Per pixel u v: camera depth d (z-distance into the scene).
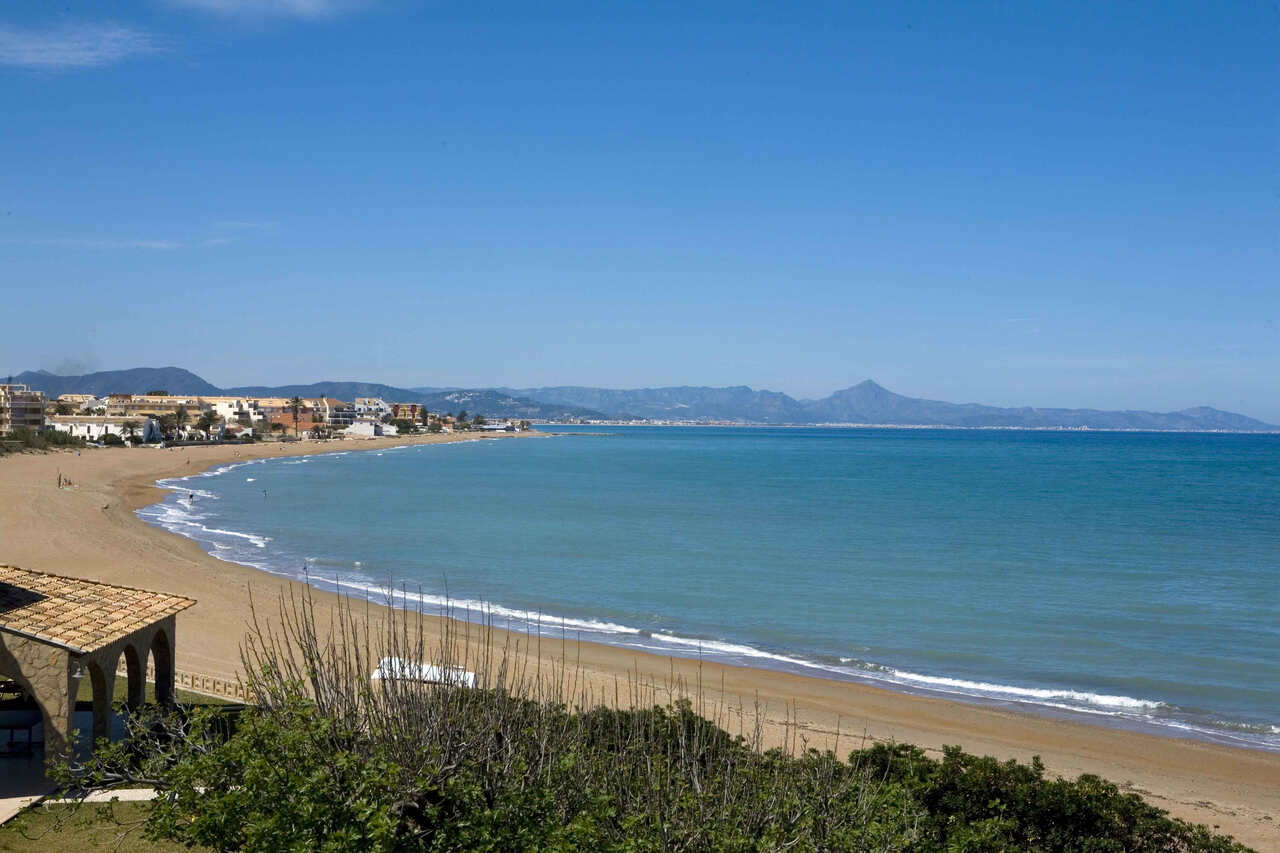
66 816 15.96
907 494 114.62
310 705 12.16
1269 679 33.88
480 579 51.94
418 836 11.51
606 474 151.12
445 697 12.86
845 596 48.34
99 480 105.75
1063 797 16.22
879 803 13.52
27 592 19.94
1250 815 21.47
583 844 11.48
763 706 29.12
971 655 36.91
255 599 41.75
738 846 11.52
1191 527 80.44
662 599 47.12
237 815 11.20
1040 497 111.06
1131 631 41.09
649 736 15.68
